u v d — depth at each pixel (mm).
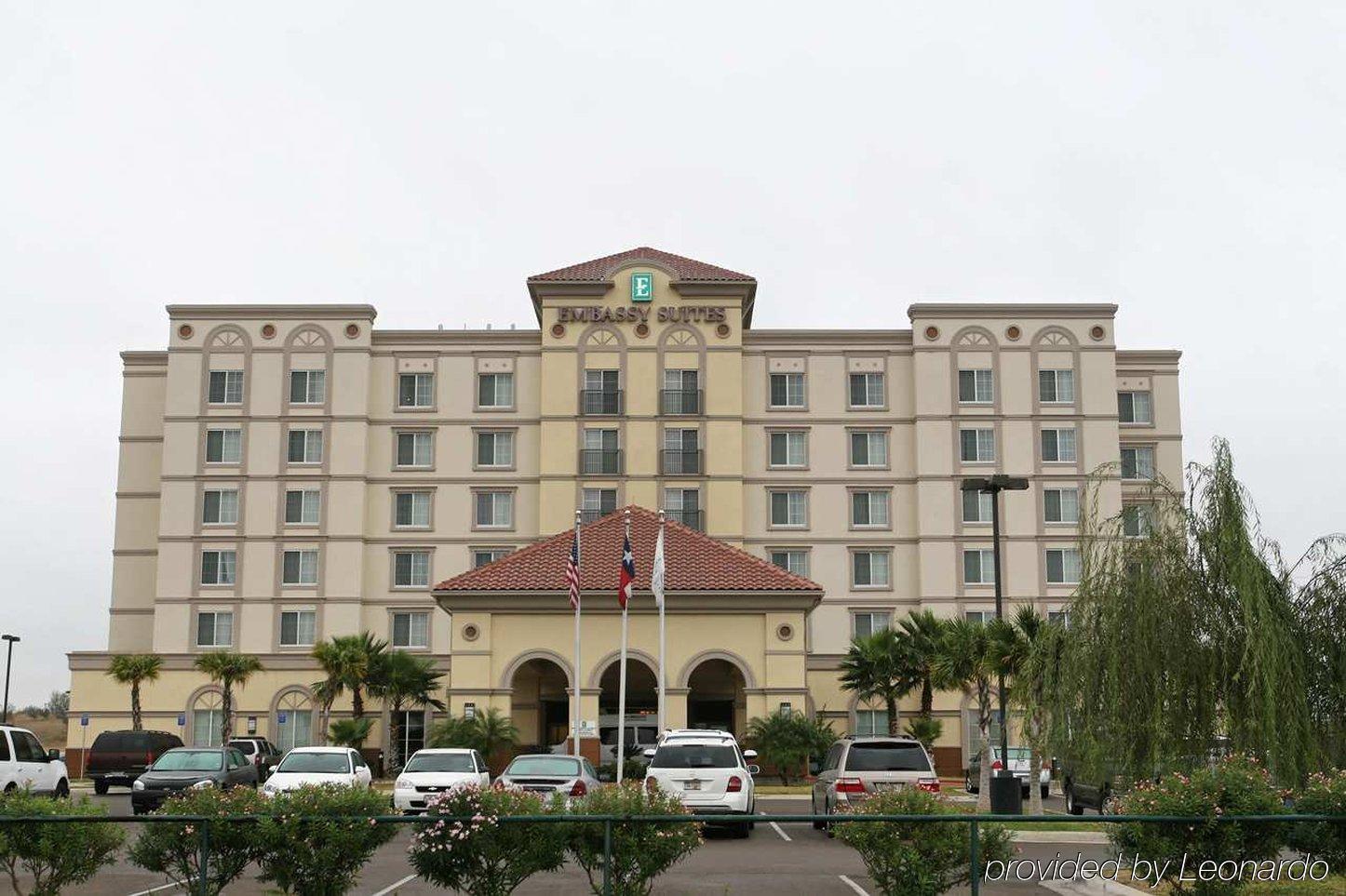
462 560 67562
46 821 15281
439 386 69062
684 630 45500
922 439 68062
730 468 67062
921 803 15766
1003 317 69125
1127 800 16531
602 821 15352
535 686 51938
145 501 70500
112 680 64750
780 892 19156
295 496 67562
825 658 63688
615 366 67875
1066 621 25328
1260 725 21344
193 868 15750
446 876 15484
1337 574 22672
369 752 63344
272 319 68875
